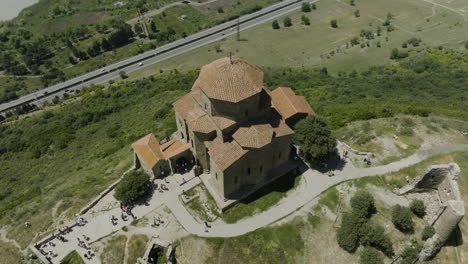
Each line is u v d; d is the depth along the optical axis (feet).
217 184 182.50
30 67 491.31
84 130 314.35
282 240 164.25
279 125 183.93
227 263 159.53
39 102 410.52
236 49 469.57
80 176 229.25
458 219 139.44
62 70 477.77
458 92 306.14
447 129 210.79
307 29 509.76
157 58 468.75
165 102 322.14
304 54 449.89
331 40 478.18
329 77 380.99
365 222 162.30
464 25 488.02
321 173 193.47
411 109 235.40
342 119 240.73
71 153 280.10
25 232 181.68
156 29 542.98
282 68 415.64
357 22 520.83
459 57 401.08
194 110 188.24
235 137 171.22
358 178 189.16
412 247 157.89
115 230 172.65
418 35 473.67
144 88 382.01
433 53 417.28
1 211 216.33
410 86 335.06
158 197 186.19
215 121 174.91
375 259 149.59
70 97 406.82
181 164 202.49
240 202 180.96
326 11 558.97
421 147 199.82
